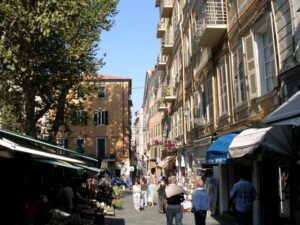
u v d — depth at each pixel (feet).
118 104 174.50
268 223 45.39
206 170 76.28
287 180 40.60
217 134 66.39
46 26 39.14
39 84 56.70
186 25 95.81
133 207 90.17
